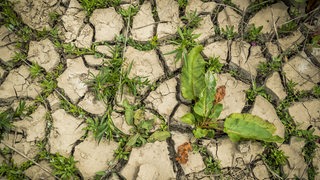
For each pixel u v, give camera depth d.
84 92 0.62
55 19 0.66
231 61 0.66
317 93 0.65
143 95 0.63
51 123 0.61
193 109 0.61
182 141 0.61
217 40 0.67
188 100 0.63
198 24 0.67
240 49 0.66
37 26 0.65
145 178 0.58
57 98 0.62
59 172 0.57
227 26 0.66
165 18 0.67
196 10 0.66
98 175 0.58
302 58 0.67
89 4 0.66
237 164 0.60
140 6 0.67
